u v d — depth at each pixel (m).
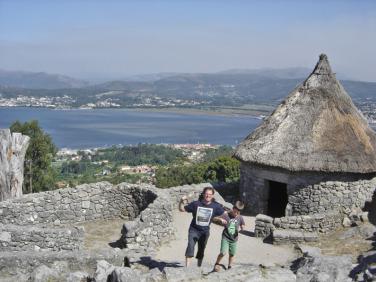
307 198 15.55
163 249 12.26
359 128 16.17
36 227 11.77
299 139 15.61
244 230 14.69
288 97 17.34
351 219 14.49
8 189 15.78
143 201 15.15
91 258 9.52
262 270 8.59
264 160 15.70
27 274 8.65
